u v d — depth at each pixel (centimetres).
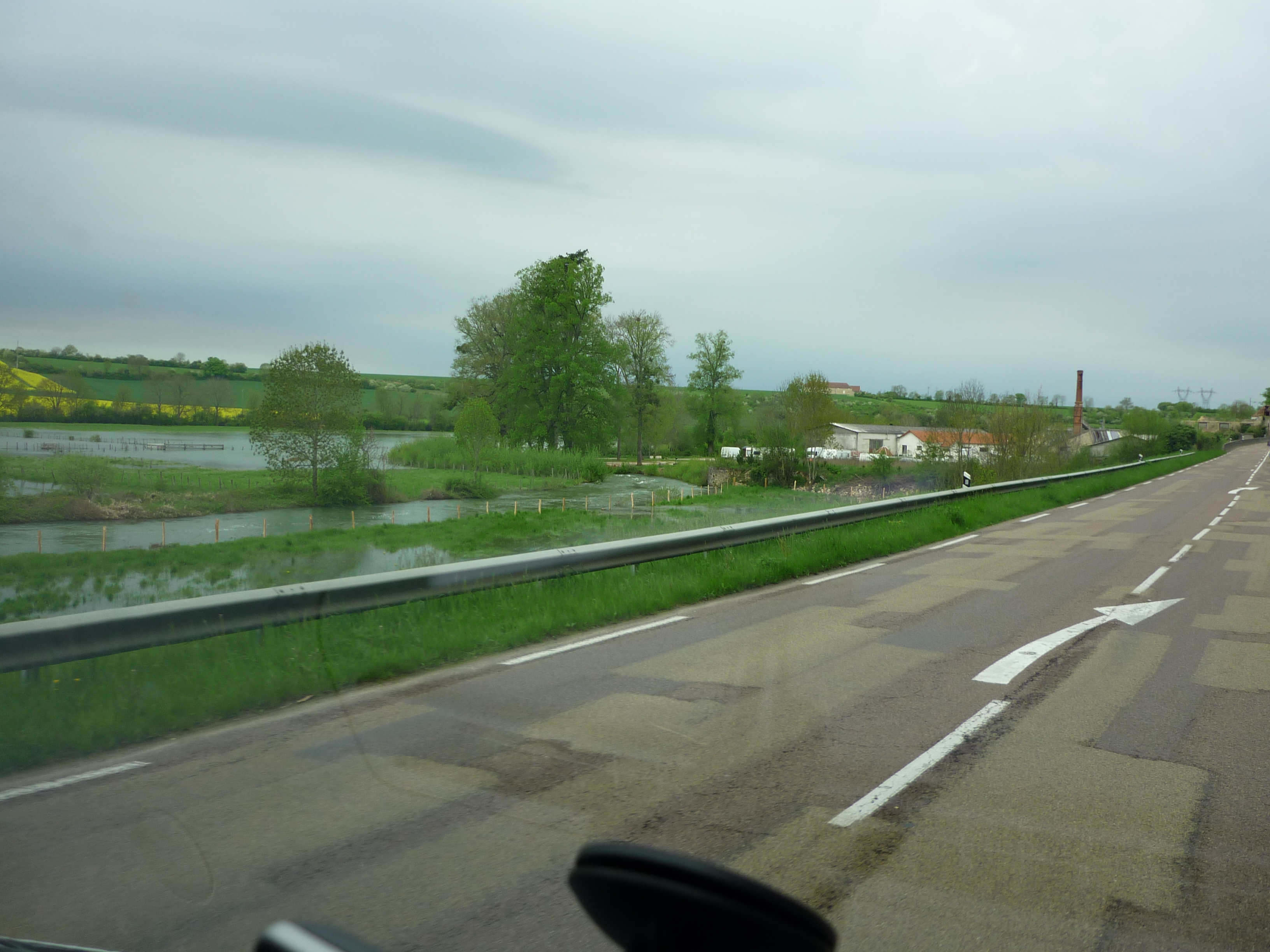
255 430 4372
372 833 396
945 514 2034
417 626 818
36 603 1908
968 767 498
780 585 1204
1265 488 3728
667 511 3550
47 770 483
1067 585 1209
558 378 6475
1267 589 1184
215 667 664
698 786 462
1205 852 389
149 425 7862
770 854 382
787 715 594
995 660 766
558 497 5069
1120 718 600
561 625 882
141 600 1938
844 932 317
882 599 1088
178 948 295
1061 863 376
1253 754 527
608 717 584
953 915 330
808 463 4722
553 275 6469
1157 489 3694
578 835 396
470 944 302
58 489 4362
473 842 387
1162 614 994
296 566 2386
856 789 461
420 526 3331
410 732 550
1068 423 4328
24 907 323
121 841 386
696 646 814
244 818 413
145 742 535
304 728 560
